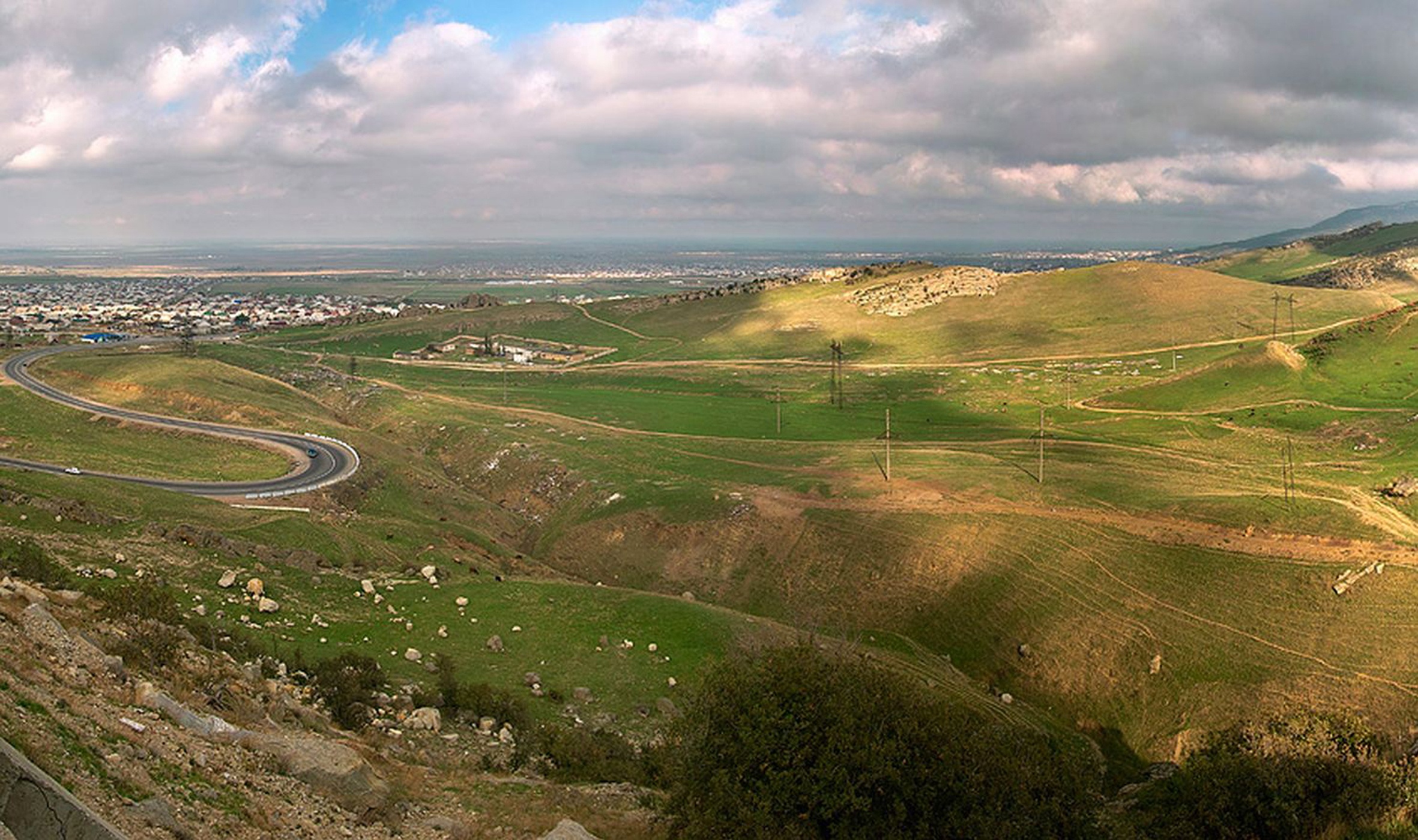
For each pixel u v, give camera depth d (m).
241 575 62.88
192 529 69.50
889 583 98.31
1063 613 87.75
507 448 153.75
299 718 34.53
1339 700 70.75
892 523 107.38
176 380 171.25
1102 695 79.44
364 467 123.38
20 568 45.94
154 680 28.89
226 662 37.06
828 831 26.06
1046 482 117.19
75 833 15.69
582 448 151.38
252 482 111.69
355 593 67.56
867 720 27.30
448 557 89.06
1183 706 74.94
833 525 108.88
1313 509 94.38
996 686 83.81
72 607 36.16
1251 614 81.12
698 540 111.94
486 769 37.75
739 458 144.75
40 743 18.72
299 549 75.44
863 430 169.62
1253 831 31.97
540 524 127.56
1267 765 32.97
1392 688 70.50
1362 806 30.56
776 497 118.56
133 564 58.25
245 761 24.16
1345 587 80.62
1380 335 181.50
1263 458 131.38
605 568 112.38
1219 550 90.19
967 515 106.75
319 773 25.36
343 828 23.23
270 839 20.61
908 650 86.75
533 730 46.53
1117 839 30.94
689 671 64.12
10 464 108.50
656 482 129.75
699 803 27.16
